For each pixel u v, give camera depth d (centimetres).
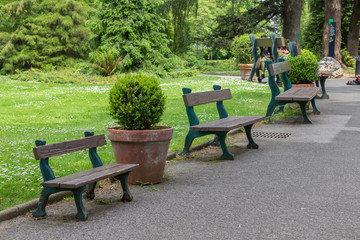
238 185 536
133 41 2581
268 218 414
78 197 427
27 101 1541
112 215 440
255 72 2180
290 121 1075
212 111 1237
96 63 2523
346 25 4906
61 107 1411
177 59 2870
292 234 373
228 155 691
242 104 1362
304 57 1314
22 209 451
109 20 2567
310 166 625
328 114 1173
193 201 477
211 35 4572
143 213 443
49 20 3344
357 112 1198
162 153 564
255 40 2059
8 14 3406
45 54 3384
